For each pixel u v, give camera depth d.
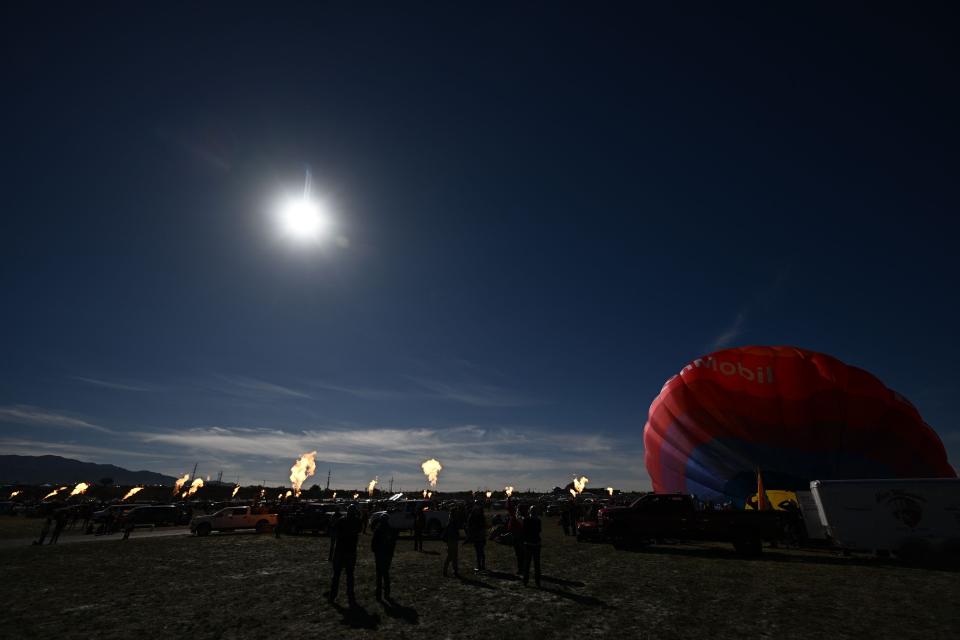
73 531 35.12
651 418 35.03
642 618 9.83
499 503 70.50
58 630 8.91
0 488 109.56
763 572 15.64
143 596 11.84
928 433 27.61
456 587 13.02
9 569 15.98
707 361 31.27
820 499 19.12
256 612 10.25
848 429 26.56
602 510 22.08
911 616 10.02
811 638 8.55
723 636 8.66
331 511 36.09
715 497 28.53
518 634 8.75
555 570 16.08
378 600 11.36
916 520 17.80
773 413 27.66
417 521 22.47
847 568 16.48
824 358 28.88
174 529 39.12
